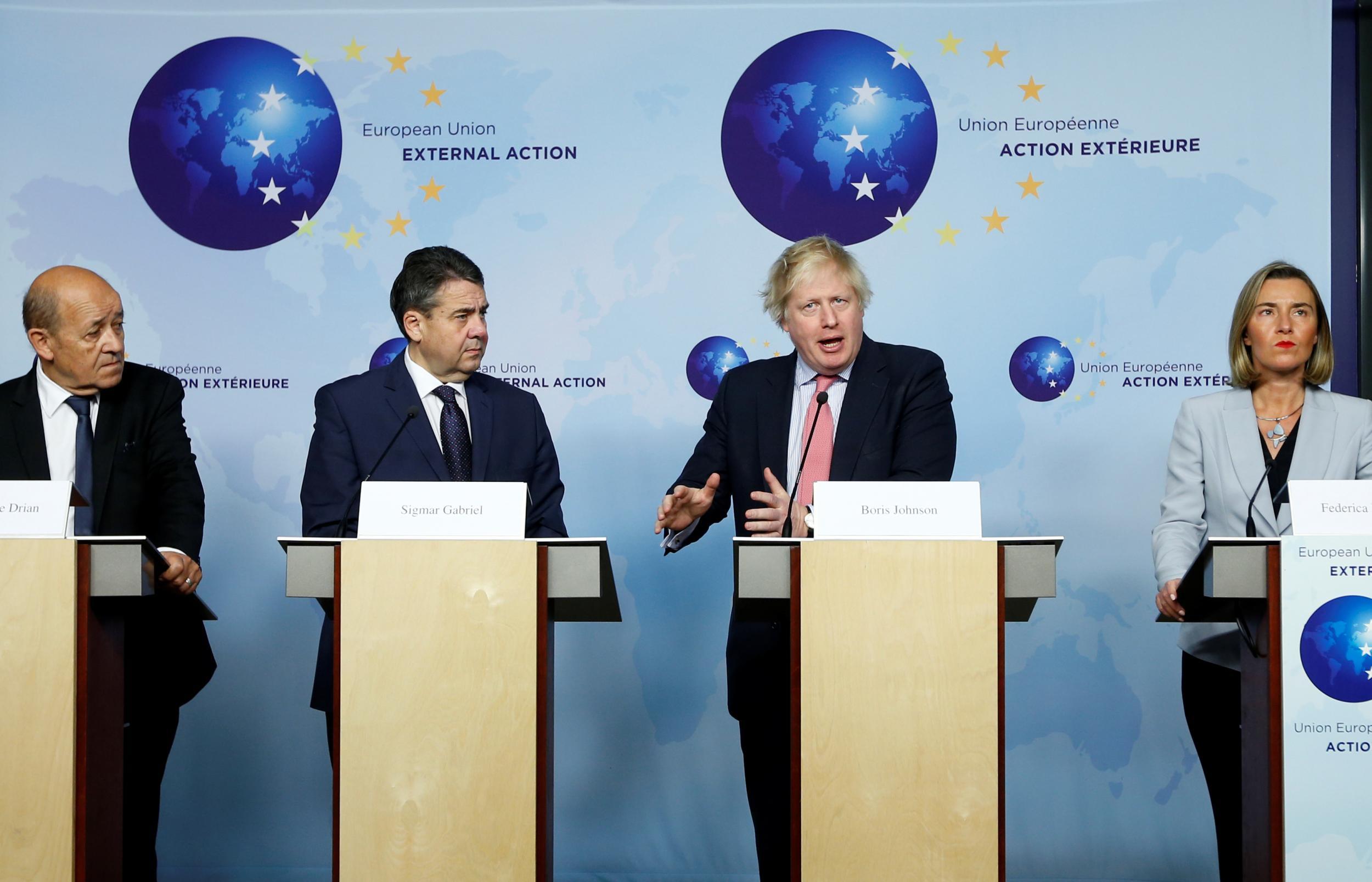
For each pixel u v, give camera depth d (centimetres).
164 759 314
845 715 212
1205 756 297
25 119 401
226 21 405
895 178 398
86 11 404
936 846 209
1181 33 392
